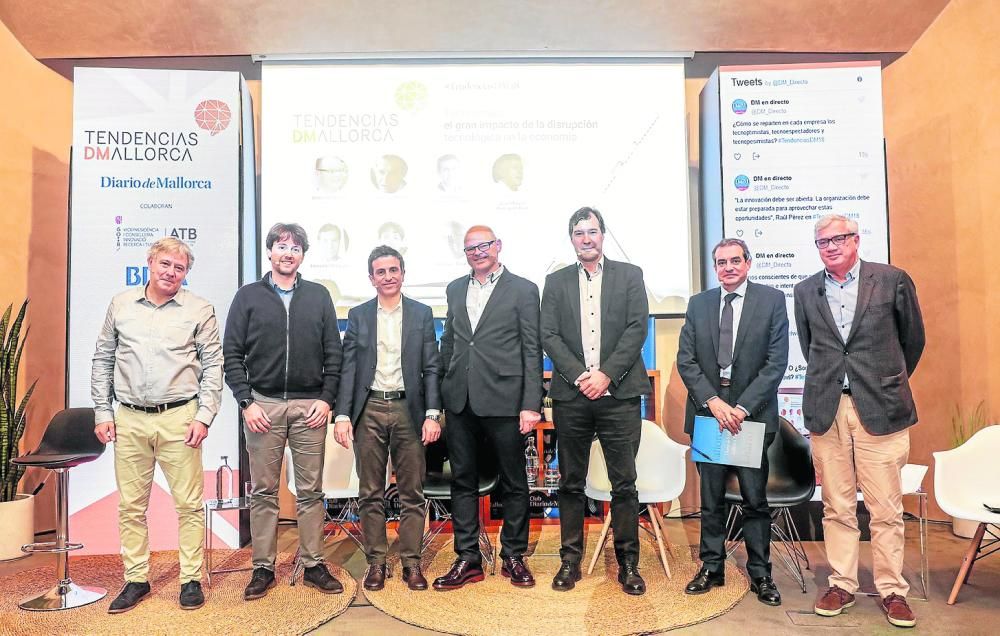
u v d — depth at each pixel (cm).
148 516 375
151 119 390
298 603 290
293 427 305
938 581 314
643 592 295
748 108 411
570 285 308
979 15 410
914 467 323
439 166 441
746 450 283
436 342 314
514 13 414
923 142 442
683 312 436
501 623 266
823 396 282
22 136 429
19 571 346
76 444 329
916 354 282
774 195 406
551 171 442
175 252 288
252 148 444
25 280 428
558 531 408
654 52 447
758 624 265
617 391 293
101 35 427
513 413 296
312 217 435
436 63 445
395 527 416
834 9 422
